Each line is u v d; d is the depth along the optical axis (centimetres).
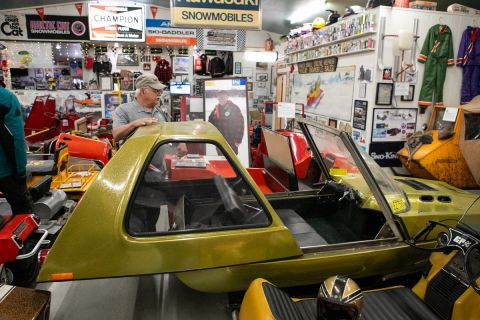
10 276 212
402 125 500
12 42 955
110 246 161
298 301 182
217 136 186
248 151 407
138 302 230
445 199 244
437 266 182
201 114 483
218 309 224
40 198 283
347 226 271
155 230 175
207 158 221
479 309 159
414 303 179
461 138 432
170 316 217
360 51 502
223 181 204
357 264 198
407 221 213
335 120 588
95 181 167
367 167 203
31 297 164
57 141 420
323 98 633
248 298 153
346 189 261
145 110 317
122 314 218
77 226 160
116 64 1019
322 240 228
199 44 957
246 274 180
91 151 427
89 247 160
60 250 159
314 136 279
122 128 261
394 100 490
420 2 481
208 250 171
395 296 184
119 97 750
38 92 882
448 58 493
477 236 168
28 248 211
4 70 841
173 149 218
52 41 970
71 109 852
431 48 481
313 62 671
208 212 203
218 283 178
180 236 169
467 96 507
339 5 736
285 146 325
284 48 853
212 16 487
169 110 804
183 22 483
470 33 492
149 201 192
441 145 443
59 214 298
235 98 409
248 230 178
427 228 200
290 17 917
